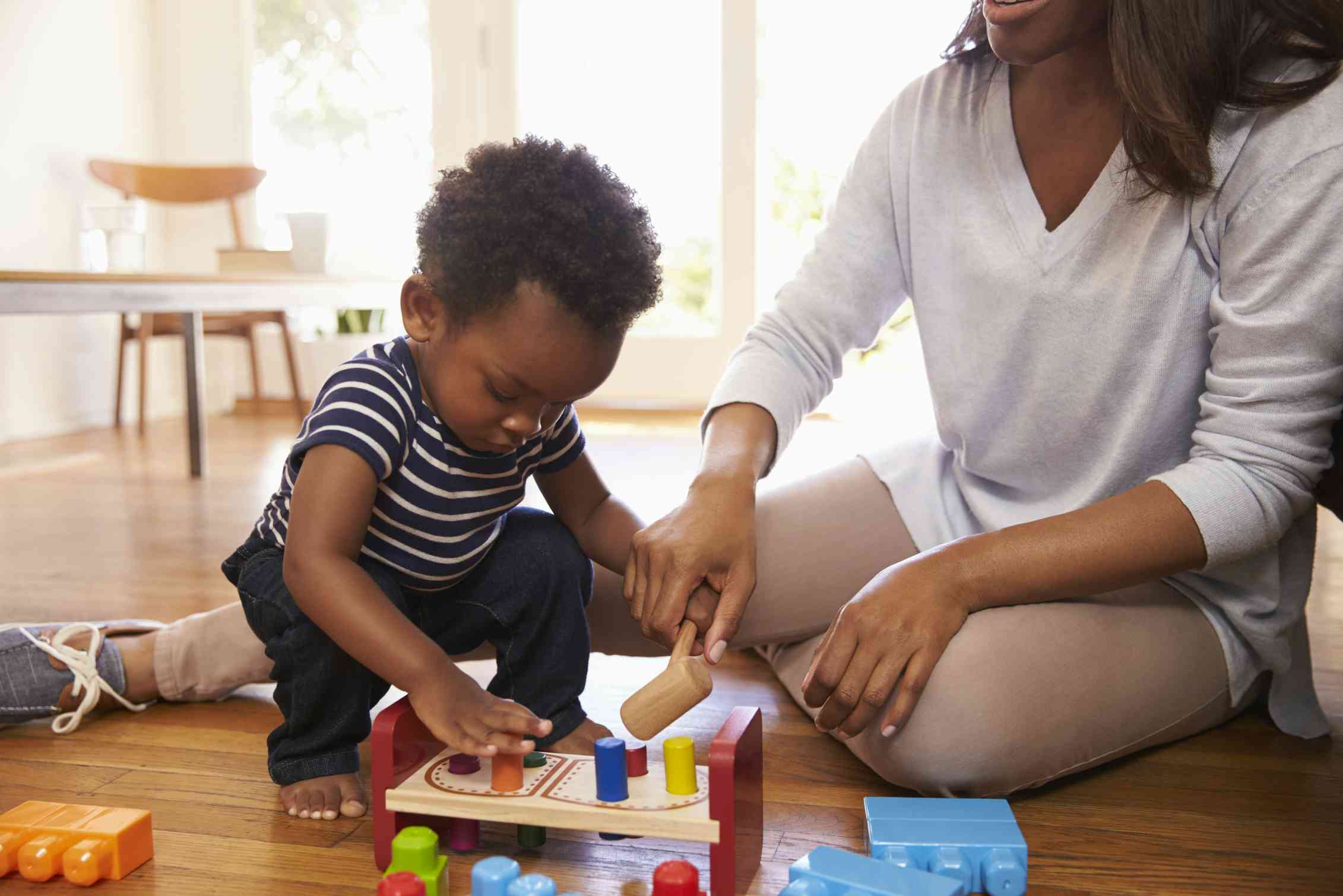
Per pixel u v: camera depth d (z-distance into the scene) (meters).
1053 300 1.02
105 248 2.29
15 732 1.19
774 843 0.94
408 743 0.90
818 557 1.20
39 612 1.61
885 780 1.06
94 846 0.87
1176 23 0.88
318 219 2.71
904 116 1.16
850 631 0.93
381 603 0.91
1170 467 1.06
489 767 0.92
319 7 3.89
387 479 0.97
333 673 1.00
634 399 3.92
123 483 2.70
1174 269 0.97
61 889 0.87
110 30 3.79
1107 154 1.00
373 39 3.86
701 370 3.79
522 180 0.87
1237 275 0.95
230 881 0.88
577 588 1.10
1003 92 1.07
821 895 0.78
